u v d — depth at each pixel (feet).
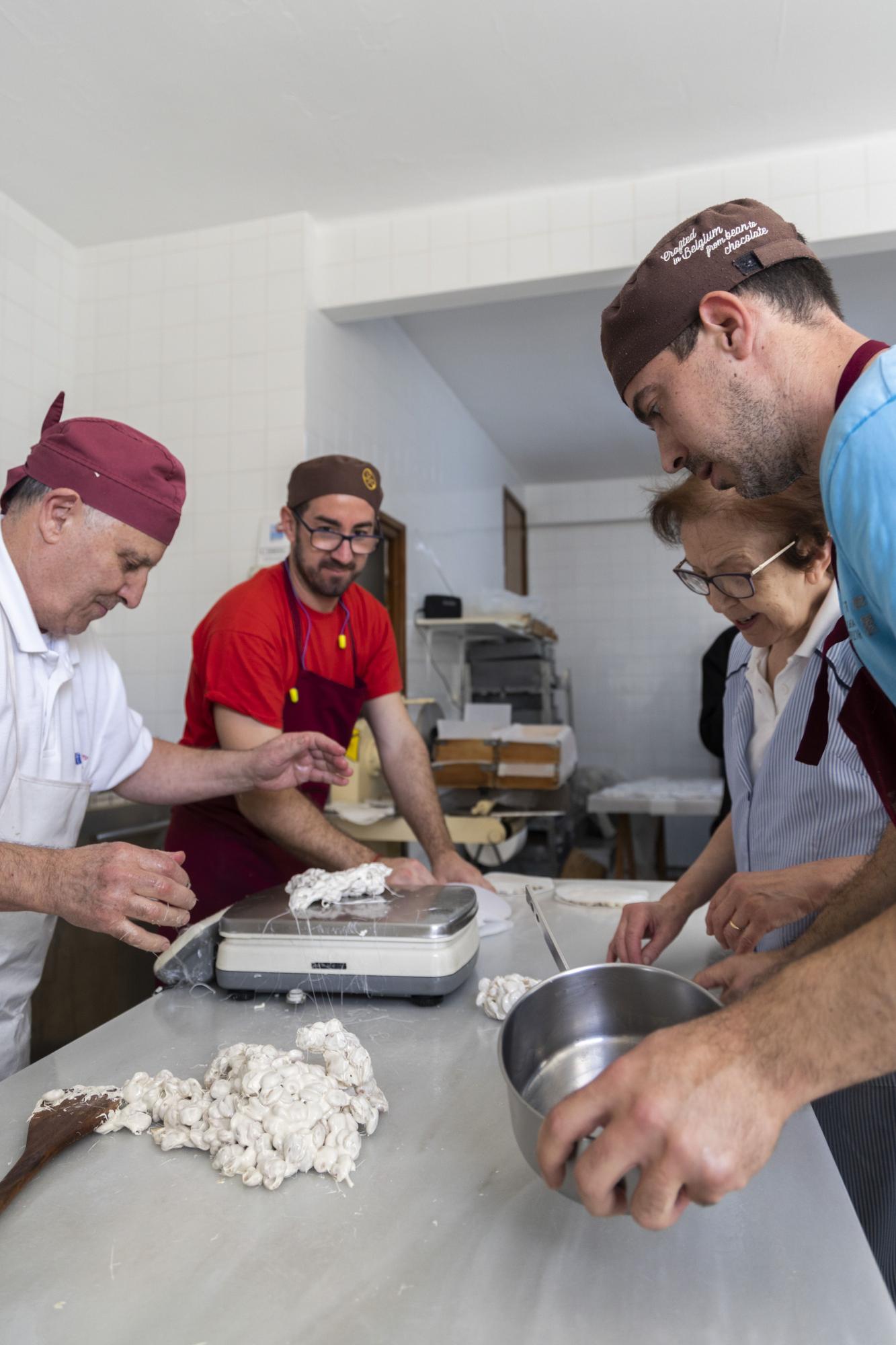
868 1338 1.59
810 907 3.34
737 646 4.62
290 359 10.49
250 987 3.41
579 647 22.95
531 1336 1.61
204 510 10.66
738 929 3.44
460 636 16.57
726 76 8.29
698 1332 1.61
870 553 1.91
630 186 10.03
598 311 13.35
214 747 5.95
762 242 2.48
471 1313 1.67
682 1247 1.88
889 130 9.16
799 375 2.44
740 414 2.52
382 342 13.11
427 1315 1.67
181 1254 1.87
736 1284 1.75
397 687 6.76
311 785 6.27
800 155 9.51
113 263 11.18
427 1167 2.21
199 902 5.79
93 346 11.16
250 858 5.84
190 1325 1.65
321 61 7.98
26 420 10.37
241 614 5.63
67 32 7.57
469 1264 1.82
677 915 4.10
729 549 3.56
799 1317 1.65
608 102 8.65
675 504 3.69
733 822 4.43
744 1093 1.63
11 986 4.09
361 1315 1.67
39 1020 7.27
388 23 7.55
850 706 2.88
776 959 3.10
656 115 8.87
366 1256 1.85
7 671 3.77
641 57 8.02
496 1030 3.14
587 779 19.75
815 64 8.13
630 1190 1.64
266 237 10.66
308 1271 1.81
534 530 23.43
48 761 4.15
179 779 4.77
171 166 9.57
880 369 1.97
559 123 8.97
